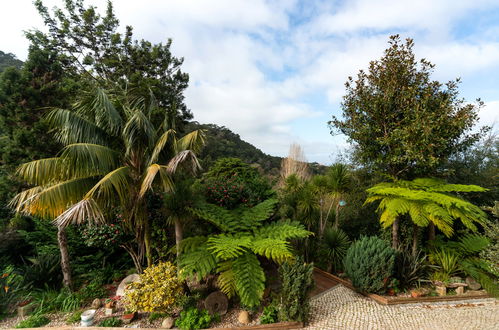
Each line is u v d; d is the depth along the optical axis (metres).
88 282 5.66
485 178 7.06
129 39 12.23
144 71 12.10
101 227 5.46
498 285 5.16
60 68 6.04
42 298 4.86
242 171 9.09
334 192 6.97
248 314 4.12
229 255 3.90
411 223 6.73
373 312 4.51
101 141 4.38
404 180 6.23
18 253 6.89
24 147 5.12
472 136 5.79
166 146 4.76
